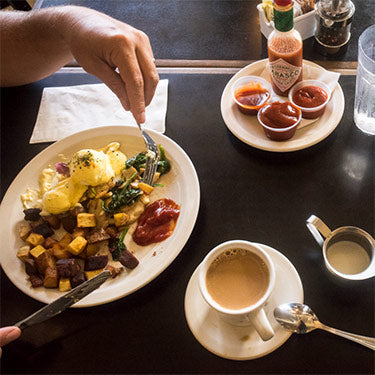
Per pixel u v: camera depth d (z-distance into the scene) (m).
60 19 1.27
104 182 1.16
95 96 1.37
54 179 1.21
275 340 0.87
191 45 1.44
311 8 1.30
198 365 0.90
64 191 1.15
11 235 1.15
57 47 1.36
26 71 1.42
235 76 1.28
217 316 0.92
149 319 0.97
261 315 0.79
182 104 1.31
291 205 1.07
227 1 1.54
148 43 1.19
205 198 1.12
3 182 1.27
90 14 1.24
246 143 1.16
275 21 1.08
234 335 0.89
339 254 0.93
